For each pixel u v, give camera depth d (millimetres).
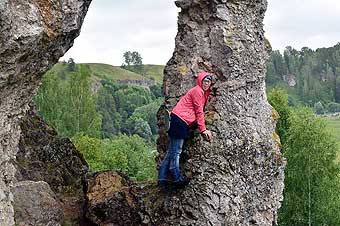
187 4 12781
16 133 9469
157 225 12016
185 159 11914
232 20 12438
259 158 12305
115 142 53688
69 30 9047
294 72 112188
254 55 12586
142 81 133625
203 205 11609
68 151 16344
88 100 52125
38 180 14555
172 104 12531
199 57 12523
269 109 13047
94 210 13062
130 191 12922
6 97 8625
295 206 36875
